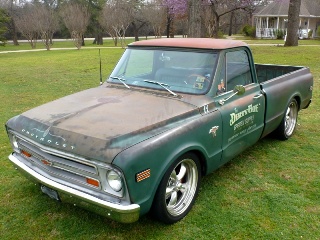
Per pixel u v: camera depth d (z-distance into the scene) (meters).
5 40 34.44
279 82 5.07
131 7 42.66
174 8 23.70
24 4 49.31
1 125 6.68
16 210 3.70
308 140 5.72
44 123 3.24
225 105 3.89
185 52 4.04
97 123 3.11
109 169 2.73
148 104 3.56
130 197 2.79
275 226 3.41
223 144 3.87
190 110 3.49
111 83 4.36
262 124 4.68
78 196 2.92
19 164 3.48
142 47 4.39
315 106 7.83
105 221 3.50
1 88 10.88
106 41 49.72
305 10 44.34
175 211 3.45
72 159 2.91
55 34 58.66
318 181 4.32
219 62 3.87
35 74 14.10
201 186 4.17
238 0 23.39
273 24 45.22
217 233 3.31
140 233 3.31
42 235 3.30
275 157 5.04
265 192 4.04
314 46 24.39
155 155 2.94
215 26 23.58
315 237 3.25
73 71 14.84
